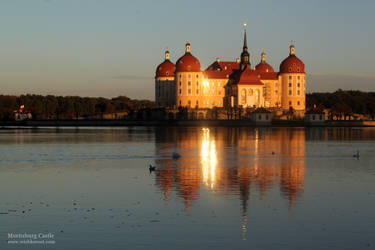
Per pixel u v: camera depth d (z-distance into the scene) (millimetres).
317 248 32844
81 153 94750
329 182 57031
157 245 33375
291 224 38062
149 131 184875
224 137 146500
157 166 73000
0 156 88875
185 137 146500
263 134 164375
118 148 106562
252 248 32844
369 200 46375
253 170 68125
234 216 40312
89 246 33250
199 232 36094
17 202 45750
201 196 48250
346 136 156375
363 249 32656
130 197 47844
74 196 48531
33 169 69812
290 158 85750
